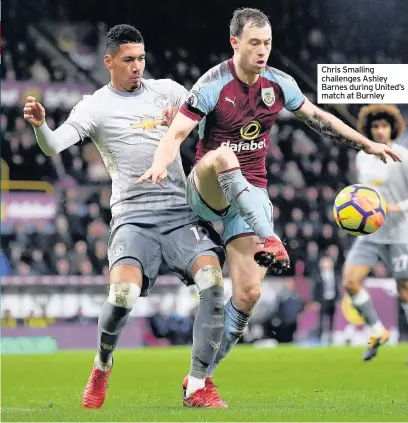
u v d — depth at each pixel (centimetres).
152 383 1484
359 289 1770
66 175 3400
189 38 3791
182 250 1038
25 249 3062
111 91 1080
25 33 3631
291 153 3584
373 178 1745
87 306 2677
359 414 892
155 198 1057
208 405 1010
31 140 3441
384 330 1783
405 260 1750
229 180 966
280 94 1059
